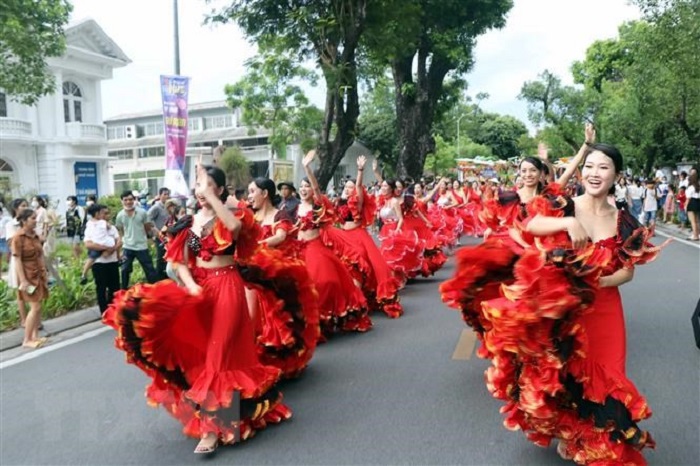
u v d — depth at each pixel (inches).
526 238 152.1
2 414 214.7
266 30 679.1
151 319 169.2
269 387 187.3
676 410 192.5
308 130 1033.5
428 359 256.7
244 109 987.3
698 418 185.9
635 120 1243.8
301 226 290.4
